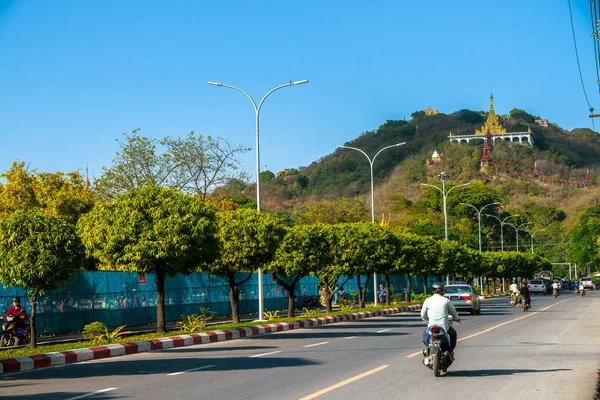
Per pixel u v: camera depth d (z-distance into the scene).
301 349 19.88
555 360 16.38
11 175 41.69
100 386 12.84
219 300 39.03
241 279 41.81
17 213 20.45
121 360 17.70
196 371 14.88
